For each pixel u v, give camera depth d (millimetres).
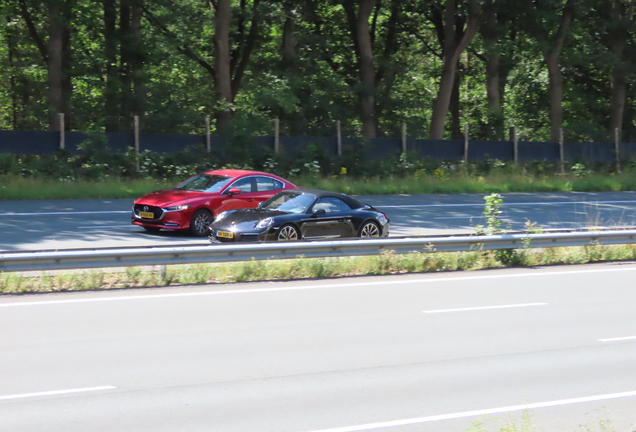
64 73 35406
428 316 9656
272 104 37781
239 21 41594
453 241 13977
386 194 30484
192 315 9383
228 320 9156
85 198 25625
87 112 35656
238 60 46250
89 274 11406
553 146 40344
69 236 16641
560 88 44250
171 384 6707
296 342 8227
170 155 30266
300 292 11094
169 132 33188
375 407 6238
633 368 7535
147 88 37844
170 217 17141
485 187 33250
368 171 33406
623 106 47906
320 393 6555
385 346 8156
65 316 9180
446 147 37094
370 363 7508
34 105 37312
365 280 12297
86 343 7980
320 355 7742
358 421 5910
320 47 41406
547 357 7875
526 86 51281
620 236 15648
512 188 33969
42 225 18359
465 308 10211
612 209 26484
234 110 39750
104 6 37406
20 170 27156
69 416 5871
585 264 14758
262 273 12195
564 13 43406
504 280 12562
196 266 12406
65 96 36156
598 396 6664
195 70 47062
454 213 23781
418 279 12508
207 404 6211
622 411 6293
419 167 34719
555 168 39906
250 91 40000
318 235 15547
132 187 27281
